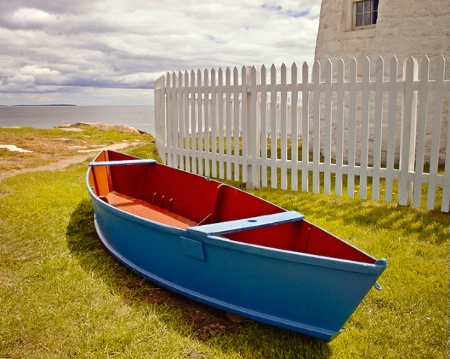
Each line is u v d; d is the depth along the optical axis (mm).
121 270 4707
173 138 10062
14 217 6344
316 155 7305
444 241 5277
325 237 3723
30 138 16969
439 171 8914
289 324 3363
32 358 3166
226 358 3182
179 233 3830
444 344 3316
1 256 4957
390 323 3602
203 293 3898
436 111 6168
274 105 7617
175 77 9688
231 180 8648
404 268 4535
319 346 3316
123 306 3916
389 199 6707
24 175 9633
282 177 7758
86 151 14312
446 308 3783
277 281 3314
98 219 5559
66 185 8500
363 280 2902
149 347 3293
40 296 4004
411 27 9492
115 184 7281
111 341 3334
